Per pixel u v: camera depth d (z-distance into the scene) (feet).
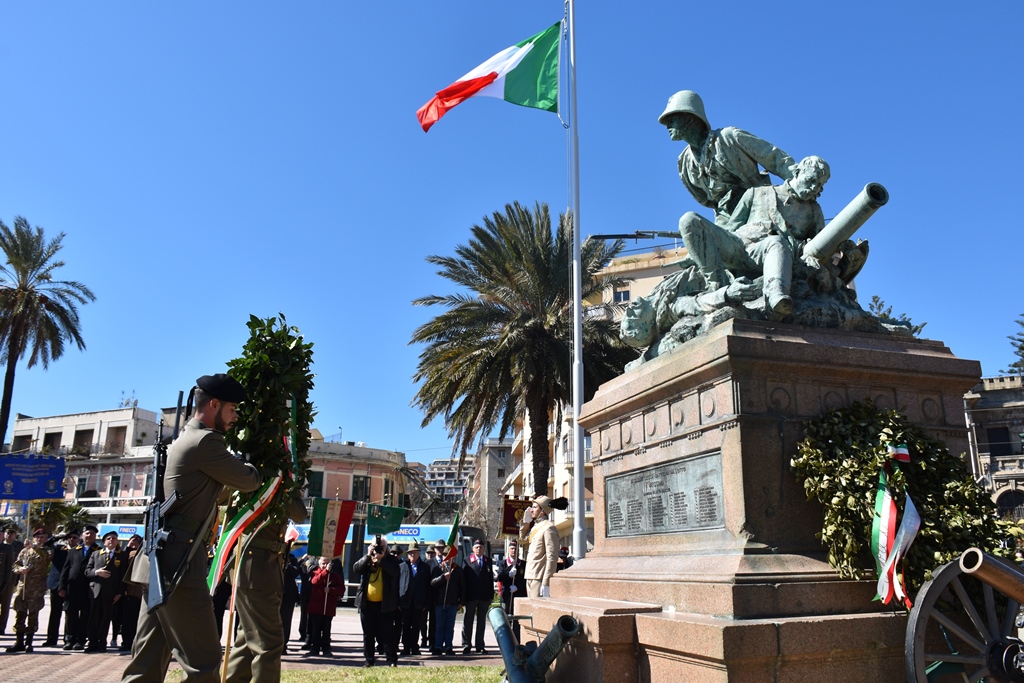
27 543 46.91
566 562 66.03
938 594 16.03
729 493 18.58
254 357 19.89
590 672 18.88
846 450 18.42
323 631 45.91
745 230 24.17
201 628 15.69
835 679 16.24
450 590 48.21
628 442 23.80
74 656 42.19
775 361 19.01
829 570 17.69
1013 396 133.80
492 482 262.06
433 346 76.07
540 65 63.82
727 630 15.51
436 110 60.80
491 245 74.43
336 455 195.11
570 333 71.00
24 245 108.37
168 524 15.84
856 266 23.59
